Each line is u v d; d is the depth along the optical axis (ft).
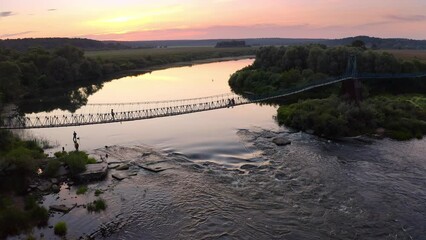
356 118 264.52
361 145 234.17
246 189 171.83
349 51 413.59
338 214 148.66
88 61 575.79
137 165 203.10
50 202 160.86
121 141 251.39
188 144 241.96
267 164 202.39
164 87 478.18
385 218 145.48
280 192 168.25
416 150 224.33
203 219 146.82
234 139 252.01
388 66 392.27
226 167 199.62
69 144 244.63
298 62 455.22
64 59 520.83
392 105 296.51
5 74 355.15
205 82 518.78
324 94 372.79
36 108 355.36
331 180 180.24
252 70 485.56
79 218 148.25
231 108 361.71
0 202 156.87
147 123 305.53
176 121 310.65
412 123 264.11
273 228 139.64
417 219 144.97
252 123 297.12
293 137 253.44
